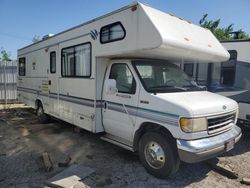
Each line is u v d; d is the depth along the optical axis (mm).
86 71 5504
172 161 3936
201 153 3600
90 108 5367
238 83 6367
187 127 3617
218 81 6738
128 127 4602
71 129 7332
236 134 4352
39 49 7969
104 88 5145
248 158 5188
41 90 7996
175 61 5805
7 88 13430
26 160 4906
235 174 4250
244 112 6242
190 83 5121
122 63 4809
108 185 3932
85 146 5777
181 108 3682
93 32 5180
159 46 3820
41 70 7902
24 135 6691
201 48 4613
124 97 4641
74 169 4449
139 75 4449
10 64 13414
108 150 5520
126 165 4711
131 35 4258
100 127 5293
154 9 4305
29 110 11031
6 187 3816
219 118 4039
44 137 6496
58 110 6961
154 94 4121
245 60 6254
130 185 3947
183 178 4242
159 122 3992
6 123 8242
